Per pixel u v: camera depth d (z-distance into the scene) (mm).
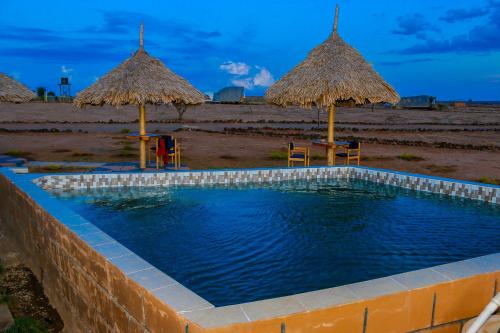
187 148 15875
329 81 8883
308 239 5062
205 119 33312
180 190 7727
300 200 7141
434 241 5078
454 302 2209
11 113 32719
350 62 9359
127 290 2402
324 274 4027
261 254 4523
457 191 7246
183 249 4652
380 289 2086
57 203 4238
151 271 2443
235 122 31078
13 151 13555
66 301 3590
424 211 6480
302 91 9148
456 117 38406
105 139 18141
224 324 1768
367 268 4207
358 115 39344
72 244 3293
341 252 4641
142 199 7027
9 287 4348
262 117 36375
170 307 1952
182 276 3926
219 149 15805
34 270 4598
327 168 8930
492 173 11781
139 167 8930
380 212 6398
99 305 2863
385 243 4965
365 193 7707
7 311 3824
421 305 2121
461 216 6199
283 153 14656
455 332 2248
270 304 1938
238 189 7926
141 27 9102
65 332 3559
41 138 18000
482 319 1757
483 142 19953
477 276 2258
